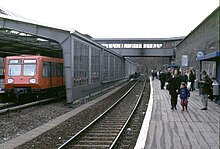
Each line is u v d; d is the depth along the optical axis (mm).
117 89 40156
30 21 21172
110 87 42625
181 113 15344
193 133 10383
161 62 111375
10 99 25391
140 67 145375
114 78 46344
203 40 33000
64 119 15484
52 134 11727
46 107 20172
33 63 22562
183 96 16156
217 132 10555
